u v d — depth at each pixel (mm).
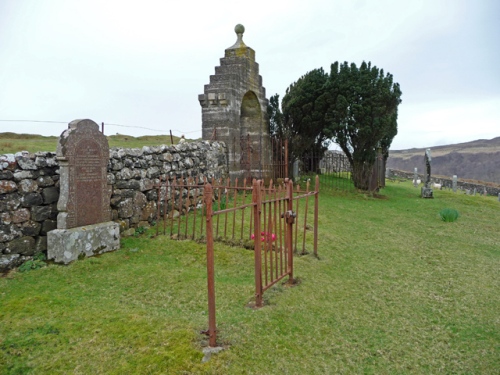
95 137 6902
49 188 6594
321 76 15695
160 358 3590
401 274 6750
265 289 4992
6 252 5949
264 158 15867
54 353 3742
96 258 6527
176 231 8336
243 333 4133
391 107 15320
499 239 9734
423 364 3982
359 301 5438
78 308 4734
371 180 16156
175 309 4801
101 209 7070
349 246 8234
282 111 16938
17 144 16578
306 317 4734
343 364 3855
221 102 13258
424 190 16578
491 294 5918
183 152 10320
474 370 3900
